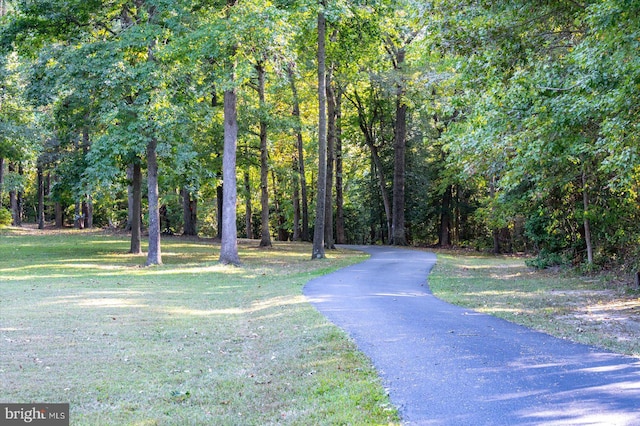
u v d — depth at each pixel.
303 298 12.98
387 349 7.75
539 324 9.63
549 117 10.05
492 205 23.25
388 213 41.94
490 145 11.78
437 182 38.53
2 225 41.09
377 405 5.39
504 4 11.02
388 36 31.03
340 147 42.28
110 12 22.69
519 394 5.64
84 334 9.27
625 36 8.50
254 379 6.74
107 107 21.03
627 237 16.86
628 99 8.54
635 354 7.31
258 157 33.56
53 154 28.98
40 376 6.77
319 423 4.98
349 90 40.00
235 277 18.91
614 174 14.30
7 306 12.12
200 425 5.14
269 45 18.97
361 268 21.05
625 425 4.68
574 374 6.36
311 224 51.53
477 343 8.06
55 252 27.19
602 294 13.88
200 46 19.06
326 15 23.00
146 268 21.41
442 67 24.67
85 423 5.20
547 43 11.31
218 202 38.81
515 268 22.52
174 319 10.97
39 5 20.80
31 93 21.48
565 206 19.66
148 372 7.10
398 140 38.66
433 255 28.92
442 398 5.57
